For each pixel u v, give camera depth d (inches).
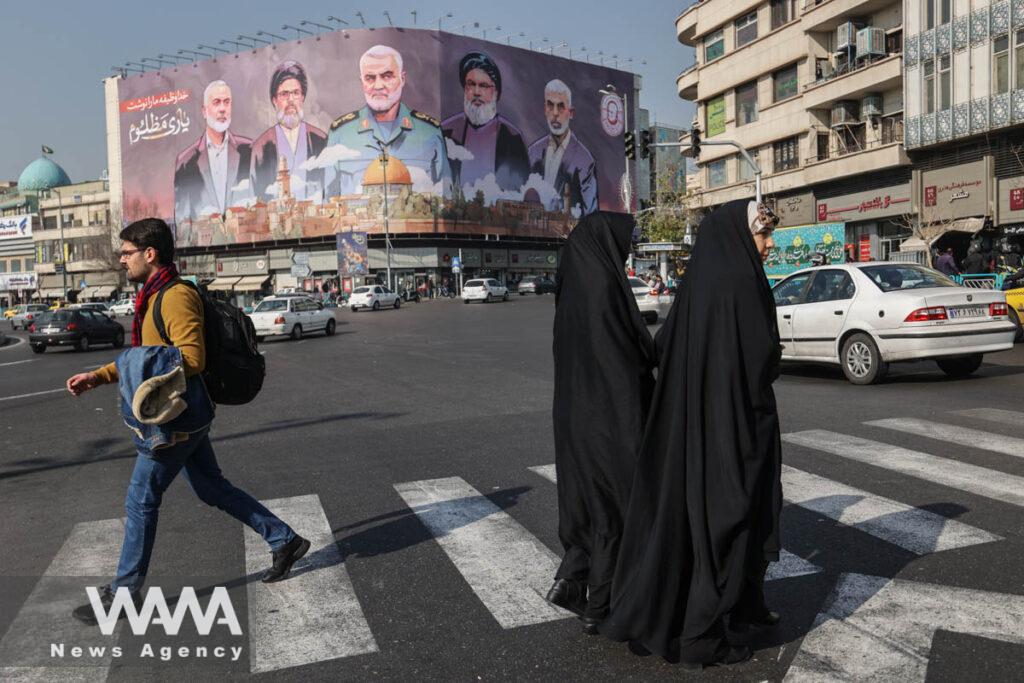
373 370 562.6
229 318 143.9
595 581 124.5
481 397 399.5
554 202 3189.0
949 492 199.5
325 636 130.6
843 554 159.2
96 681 117.6
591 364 126.1
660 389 121.0
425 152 2790.4
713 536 112.4
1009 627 125.7
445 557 166.4
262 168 2960.1
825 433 274.5
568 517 129.6
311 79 2844.5
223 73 3019.2
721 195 1628.9
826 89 1273.4
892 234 1202.0
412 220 2778.1
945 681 110.0
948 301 379.9
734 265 116.7
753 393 115.6
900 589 141.3
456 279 2915.8
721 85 1605.6
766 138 1482.5
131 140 3260.3
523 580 152.8
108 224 3341.5
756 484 114.2
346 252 2613.2
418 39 2780.5
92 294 3400.6
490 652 123.7
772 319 117.7
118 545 180.7
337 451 281.6
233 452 288.2
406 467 250.5
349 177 2805.1
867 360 394.9
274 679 117.2
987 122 966.4
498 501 207.2
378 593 148.3
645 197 3639.3
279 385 495.8
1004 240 842.8
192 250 3164.4
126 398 131.3
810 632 126.1
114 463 279.7
